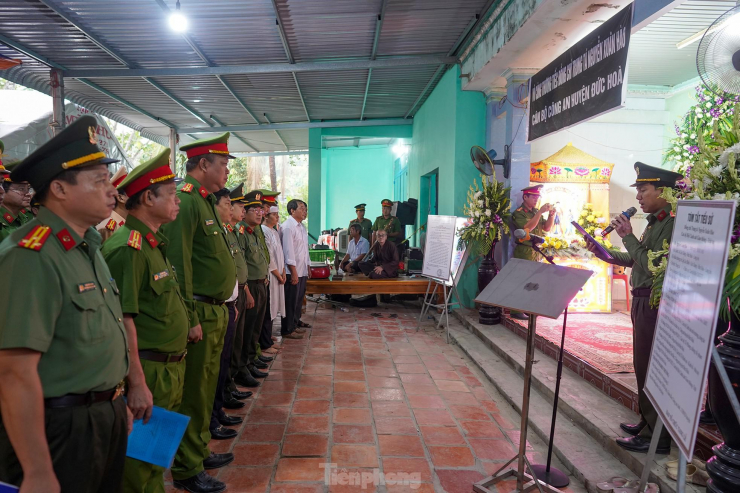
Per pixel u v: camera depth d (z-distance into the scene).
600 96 4.26
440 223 6.71
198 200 2.71
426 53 7.70
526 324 5.64
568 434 3.33
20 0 5.62
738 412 1.78
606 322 5.77
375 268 8.14
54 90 7.96
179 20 5.41
